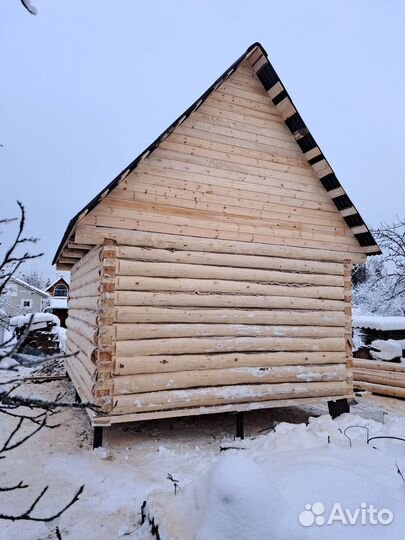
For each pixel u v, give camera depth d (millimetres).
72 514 3896
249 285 6871
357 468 3682
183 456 5613
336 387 7422
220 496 2766
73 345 9117
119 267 5934
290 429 5676
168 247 6312
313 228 7648
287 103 7270
